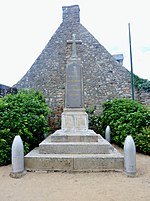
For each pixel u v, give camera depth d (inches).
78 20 434.0
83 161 163.5
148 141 230.2
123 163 162.7
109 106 335.3
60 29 433.4
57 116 384.8
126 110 297.9
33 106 240.2
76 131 211.8
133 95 377.1
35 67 420.2
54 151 179.3
